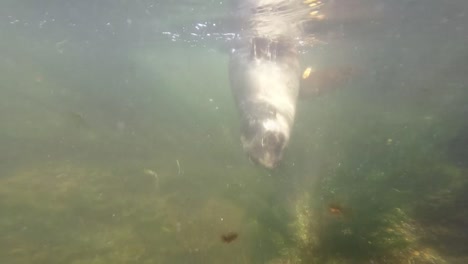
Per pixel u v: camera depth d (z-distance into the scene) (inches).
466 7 618.8
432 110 486.9
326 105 566.9
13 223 215.3
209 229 212.4
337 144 361.1
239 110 299.1
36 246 194.1
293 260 180.7
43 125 423.5
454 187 245.4
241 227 212.8
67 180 278.5
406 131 389.4
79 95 634.2
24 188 260.5
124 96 721.0
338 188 257.0
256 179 283.6
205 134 427.5
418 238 192.1
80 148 357.1
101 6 629.0
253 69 336.5
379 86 736.3
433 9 609.6
